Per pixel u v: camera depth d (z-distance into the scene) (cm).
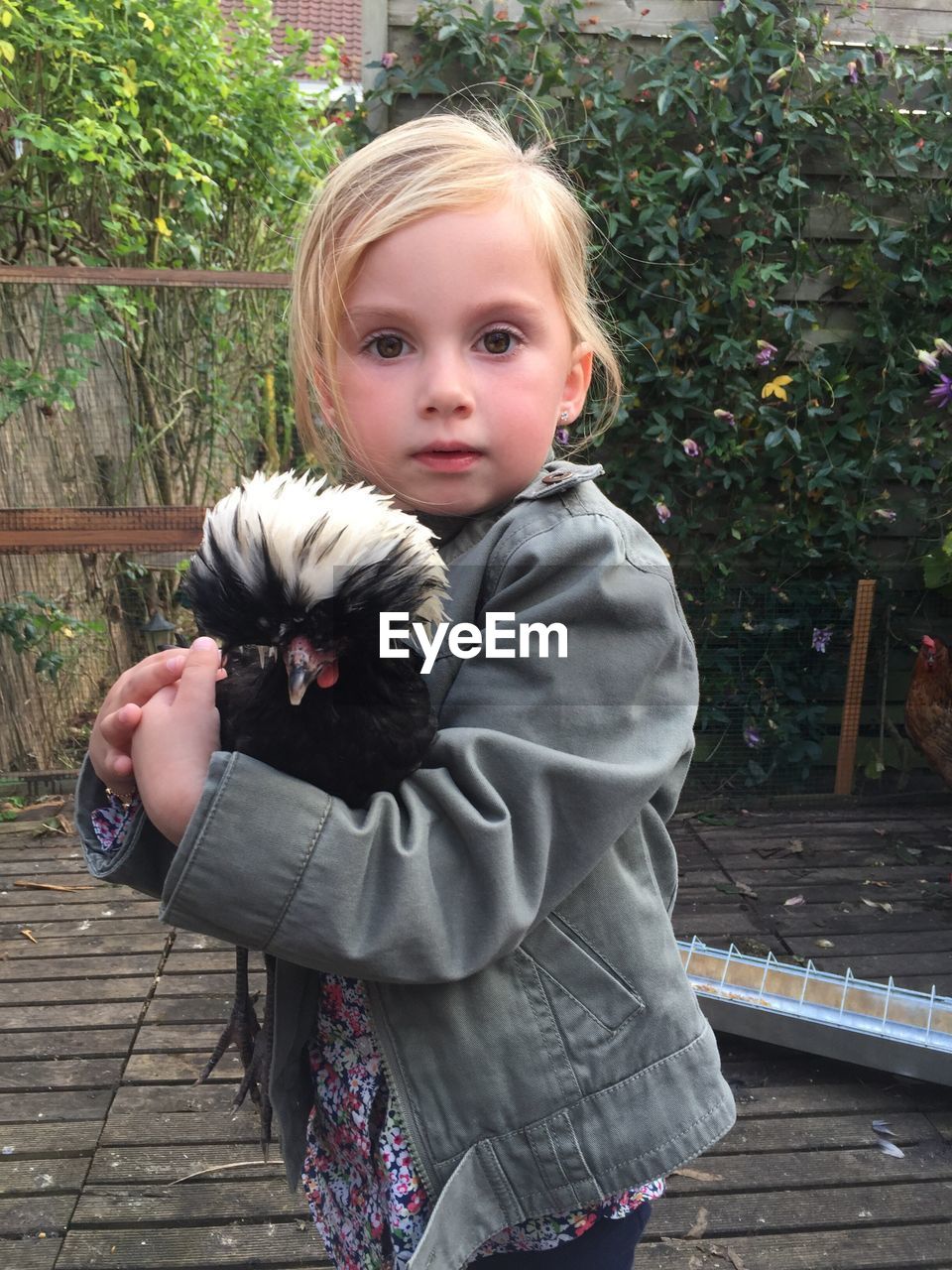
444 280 85
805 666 436
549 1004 92
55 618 446
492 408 88
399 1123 92
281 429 488
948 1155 231
